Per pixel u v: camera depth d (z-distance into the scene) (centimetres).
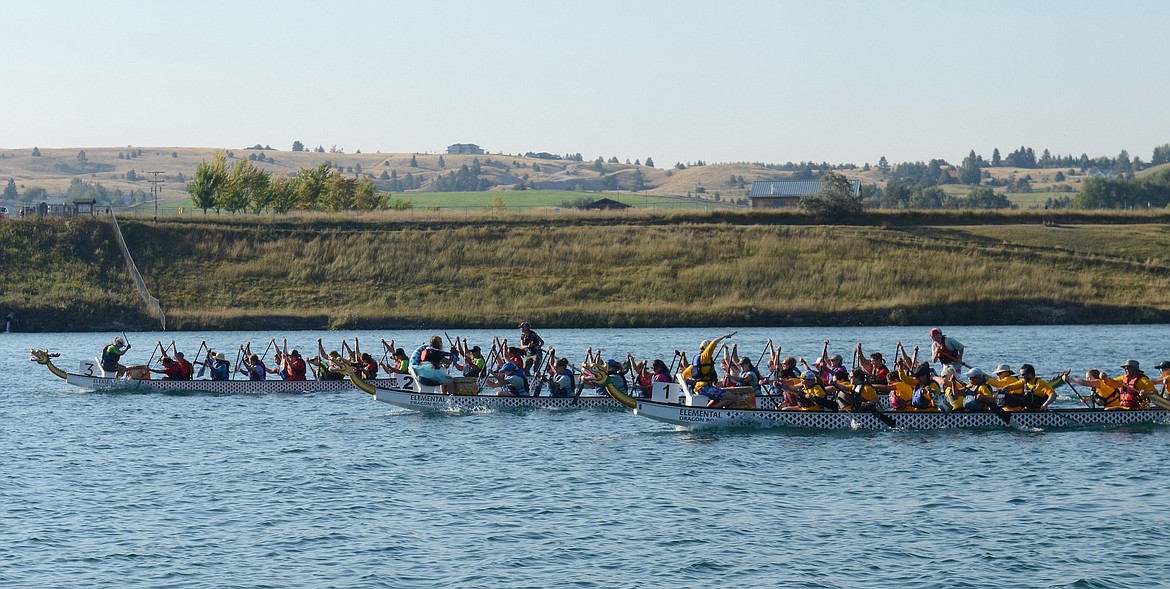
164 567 2412
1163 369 4091
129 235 12350
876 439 3816
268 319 10531
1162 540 2550
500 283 11738
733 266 11994
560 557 2475
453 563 2438
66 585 2303
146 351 8031
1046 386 3991
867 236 12825
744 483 3173
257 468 3428
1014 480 3161
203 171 17862
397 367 5291
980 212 14662
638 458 3541
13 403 4962
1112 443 3684
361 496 3044
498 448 3731
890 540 2583
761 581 2309
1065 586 2262
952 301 10631
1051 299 10725
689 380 4122
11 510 2889
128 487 3167
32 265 11550
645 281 11694
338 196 19712
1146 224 14275
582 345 8144
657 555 2484
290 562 2445
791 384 4034
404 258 12331
